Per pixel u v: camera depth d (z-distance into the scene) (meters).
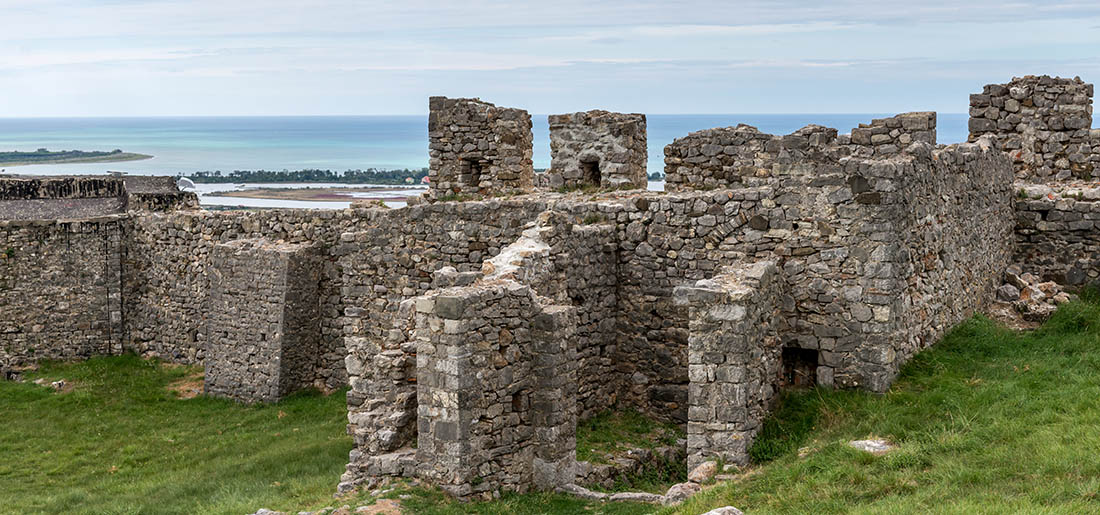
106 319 36.22
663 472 20.27
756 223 21.20
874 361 20.12
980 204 25.02
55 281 35.78
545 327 17.95
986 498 14.15
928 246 21.70
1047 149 31.22
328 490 18.83
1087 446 15.46
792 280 20.86
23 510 20.84
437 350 17.03
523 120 27.73
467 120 27.73
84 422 28.97
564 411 18.25
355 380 19.08
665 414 22.44
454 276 20.03
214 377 31.09
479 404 17.20
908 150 21.11
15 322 35.59
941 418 18.33
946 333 22.70
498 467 17.55
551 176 27.58
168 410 30.11
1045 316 24.38
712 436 18.36
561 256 20.91
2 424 28.84
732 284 18.77
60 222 35.66
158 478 23.39
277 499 18.62
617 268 22.80
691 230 21.92
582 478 18.72
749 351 18.52
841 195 20.28
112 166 158.00
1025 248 27.81
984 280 25.39
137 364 35.41
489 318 17.33
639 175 27.38
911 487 15.25
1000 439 16.67
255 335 30.25
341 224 30.42
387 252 26.06
